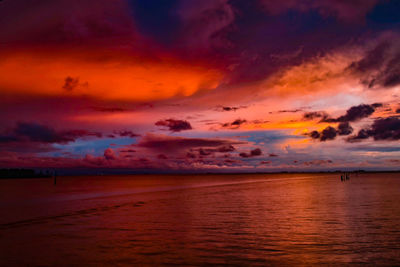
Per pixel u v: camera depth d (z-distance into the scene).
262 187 72.38
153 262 11.38
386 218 20.48
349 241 14.18
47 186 95.56
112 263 11.31
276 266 10.81
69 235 16.56
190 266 10.90
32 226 19.81
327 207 27.34
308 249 12.89
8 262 11.60
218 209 27.92
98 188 78.12
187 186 86.12
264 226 18.30
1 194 55.16
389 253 12.23
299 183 92.62
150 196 47.44
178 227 18.52
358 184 74.38
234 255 12.16
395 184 71.75
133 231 17.41
